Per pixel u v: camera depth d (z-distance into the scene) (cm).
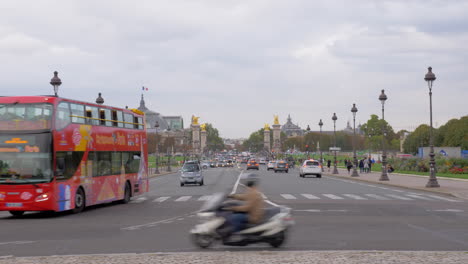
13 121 2138
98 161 2555
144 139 3262
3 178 2106
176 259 1117
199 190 4097
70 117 2291
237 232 1271
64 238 1515
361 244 1353
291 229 1652
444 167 6694
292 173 8494
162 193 3766
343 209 2355
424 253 1173
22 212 2402
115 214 2259
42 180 2105
